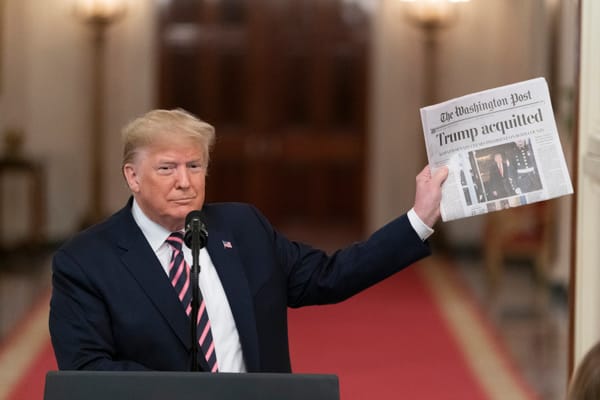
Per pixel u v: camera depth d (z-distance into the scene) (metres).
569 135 31.27
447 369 25.17
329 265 11.41
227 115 47.31
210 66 46.81
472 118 10.88
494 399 22.61
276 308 11.06
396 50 45.78
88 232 10.92
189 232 10.04
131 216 10.97
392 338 28.55
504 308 33.12
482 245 44.12
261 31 47.00
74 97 44.59
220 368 10.62
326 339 28.34
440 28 44.53
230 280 10.82
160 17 46.34
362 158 47.34
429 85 44.94
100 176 44.16
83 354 10.35
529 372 24.97
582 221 14.05
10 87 42.16
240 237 11.24
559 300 33.59
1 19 41.06
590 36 13.94
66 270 10.57
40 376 23.97
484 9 44.47
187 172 10.52
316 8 47.00
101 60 44.16
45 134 44.28
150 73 45.41
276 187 47.59
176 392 8.70
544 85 10.72
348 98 47.22
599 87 13.84
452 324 30.56
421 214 11.02
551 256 34.38
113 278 10.56
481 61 44.69
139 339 10.48
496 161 10.78
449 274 39.59
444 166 10.96
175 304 10.58
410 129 46.06
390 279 38.06
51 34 44.22
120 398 8.69
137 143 10.52
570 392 5.74
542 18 36.16
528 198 10.67
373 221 46.56
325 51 47.09
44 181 43.16
